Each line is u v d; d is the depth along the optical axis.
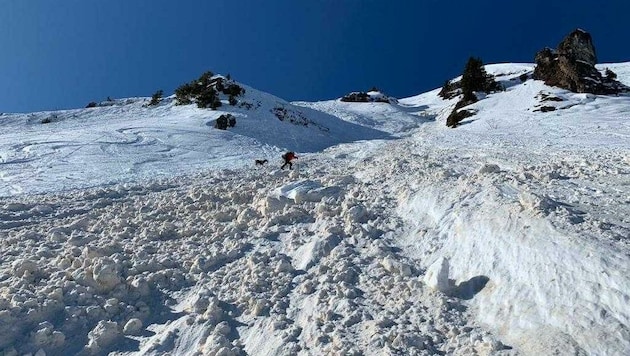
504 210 8.16
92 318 7.71
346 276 8.36
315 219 11.35
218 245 10.69
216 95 46.31
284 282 8.55
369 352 6.16
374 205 11.72
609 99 35.91
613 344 5.14
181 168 23.67
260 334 7.07
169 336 7.15
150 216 12.95
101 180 20.16
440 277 7.38
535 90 41.91
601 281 5.82
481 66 54.06
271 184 16.09
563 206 7.93
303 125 44.00
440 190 10.84
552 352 5.35
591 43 41.03
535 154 18.06
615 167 11.81
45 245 10.67
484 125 35.41
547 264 6.49
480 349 5.84
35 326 7.34
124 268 9.20
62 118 45.38
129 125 36.50
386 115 56.69
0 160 24.62
